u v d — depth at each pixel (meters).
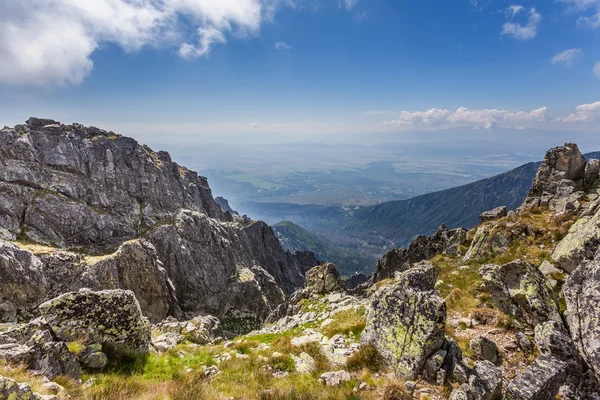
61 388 10.66
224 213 168.25
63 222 78.94
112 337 15.79
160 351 18.92
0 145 81.56
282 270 164.88
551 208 37.22
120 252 71.62
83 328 15.36
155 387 12.70
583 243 20.92
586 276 14.59
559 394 11.85
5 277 56.62
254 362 16.11
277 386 13.08
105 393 11.47
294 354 17.17
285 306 50.97
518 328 16.80
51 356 12.47
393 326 15.05
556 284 20.33
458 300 22.44
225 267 99.06
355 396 11.97
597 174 38.69
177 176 128.88
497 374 11.82
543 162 43.72
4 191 74.88
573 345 12.95
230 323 85.12
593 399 11.45
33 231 73.88
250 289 95.69
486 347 14.69
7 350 11.99
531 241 30.31
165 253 87.38
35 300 58.72
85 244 80.31
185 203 120.31
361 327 19.98
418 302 14.74
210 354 18.86
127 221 91.44
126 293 16.88
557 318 15.47
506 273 18.72
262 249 154.88
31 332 14.27
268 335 26.25
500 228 33.81
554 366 11.27
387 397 11.75
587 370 12.36
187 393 12.05
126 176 101.88
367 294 39.03
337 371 14.45
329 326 24.42
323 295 44.88
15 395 8.40
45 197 79.81
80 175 91.88
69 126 104.50
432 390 12.33
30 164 83.69
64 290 62.34
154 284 72.50
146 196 102.94
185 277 86.50
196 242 96.31
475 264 30.78
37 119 99.69
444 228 60.78
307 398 11.88
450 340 14.48
